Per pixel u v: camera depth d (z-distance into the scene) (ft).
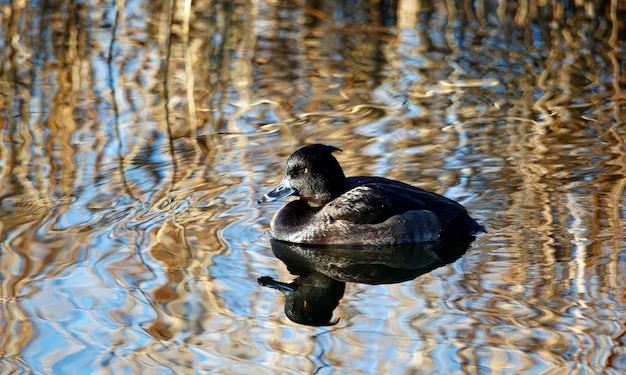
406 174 46.16
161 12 71.31
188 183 45.85
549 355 30.09
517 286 35.47
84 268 37.35
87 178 46.16
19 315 33.58
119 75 60.59
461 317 33.24
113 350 31.24
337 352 31.01
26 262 37.65
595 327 31.89
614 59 62.39
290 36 67.97
